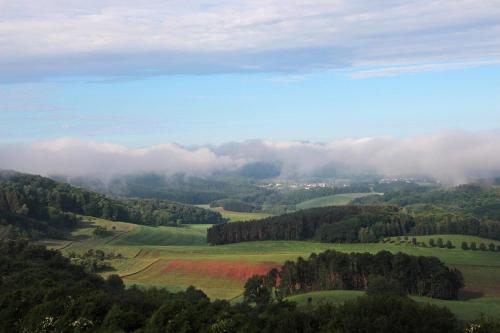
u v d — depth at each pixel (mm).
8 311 69875
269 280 140625
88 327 63375
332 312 70500
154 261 179875
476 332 65750
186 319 64125
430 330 65312
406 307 68188
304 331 65625
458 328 69000
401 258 136750
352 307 69750
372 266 137625
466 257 185875
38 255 118375
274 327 65500
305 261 147875
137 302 74875
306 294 119188
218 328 62562
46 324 64438
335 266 138750
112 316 64500
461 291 141750
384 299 71188
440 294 130000
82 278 104625
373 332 63781
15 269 96875
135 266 176000
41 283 82250
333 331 63844
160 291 110375
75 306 67375
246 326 64188
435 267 134375
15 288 80938
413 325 65438
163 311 66250
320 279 139250
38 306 68438
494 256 189750
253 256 183125
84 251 199000
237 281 157375
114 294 87562
